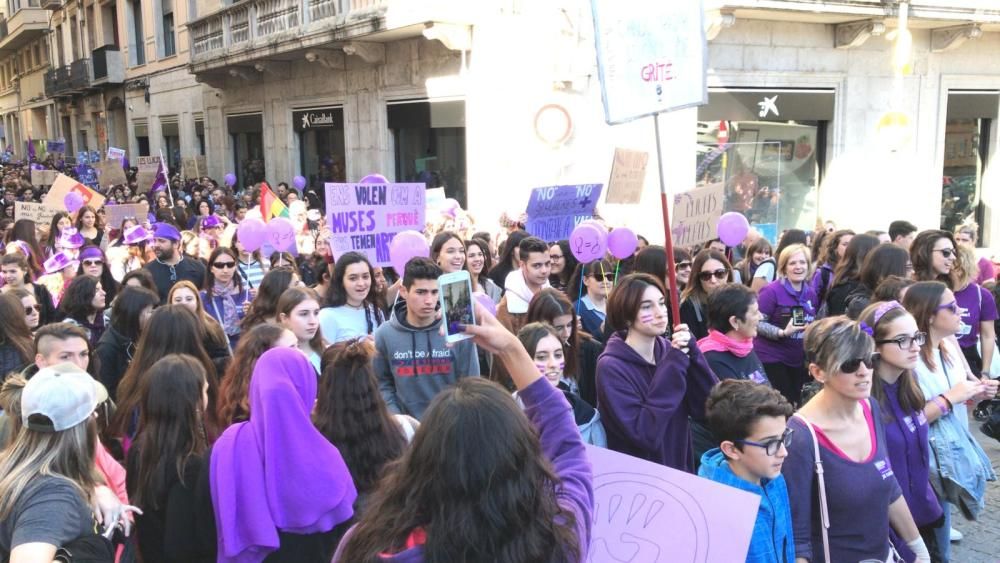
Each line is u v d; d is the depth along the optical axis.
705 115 12.16
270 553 2.53
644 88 4.14
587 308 5.74
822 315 6.09
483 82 12.46
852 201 13.43
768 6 11.23
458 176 13.41
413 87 13.91
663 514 2.45
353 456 2.71
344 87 15.75
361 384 2.77
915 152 13.95
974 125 14.79
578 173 12.00
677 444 3.63
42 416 2.46
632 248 6.20
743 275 7.66
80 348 3.74
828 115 13.12
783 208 13.20
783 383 5.86
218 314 6.20
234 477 2.56
